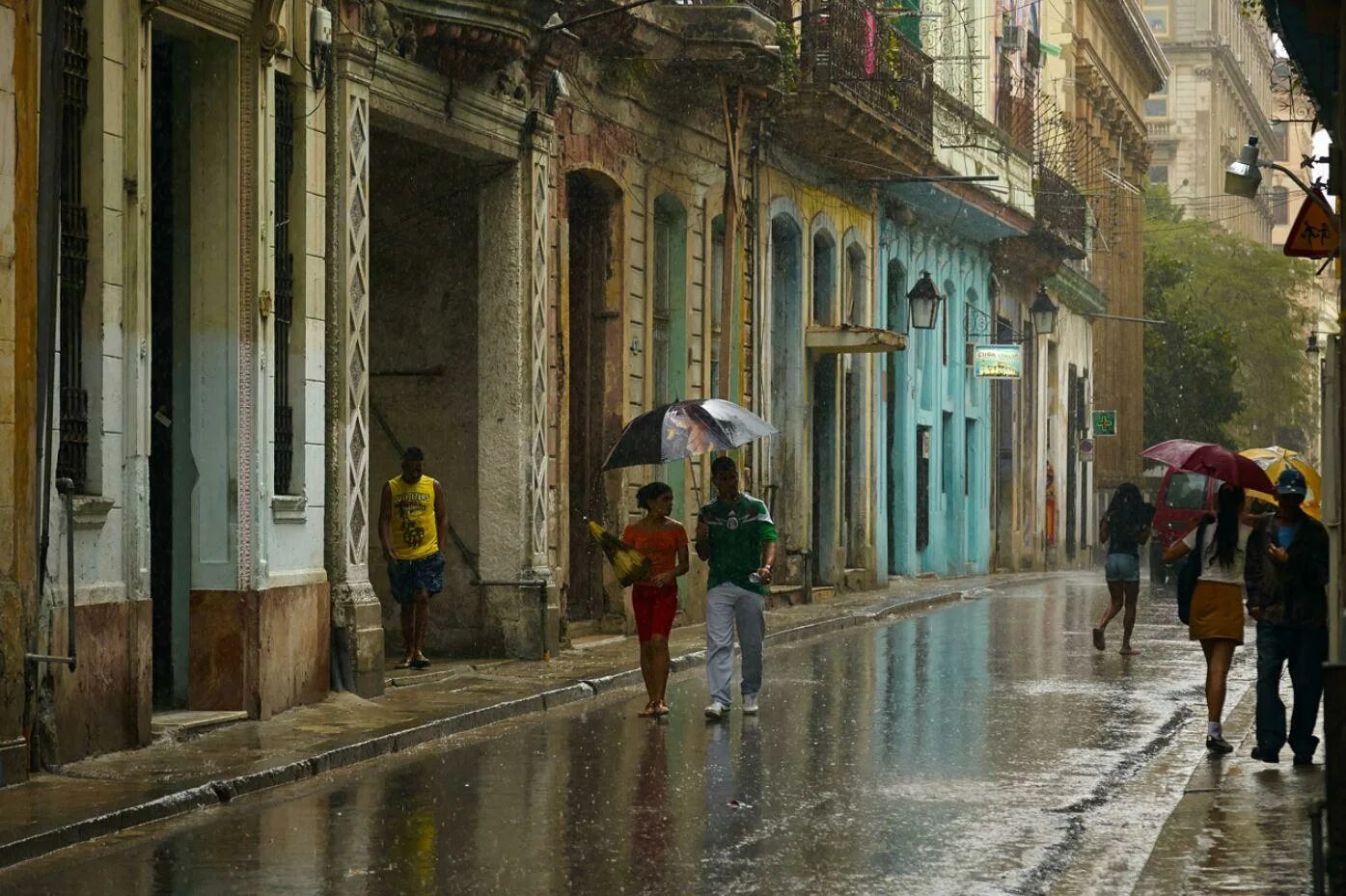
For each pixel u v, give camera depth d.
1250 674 22.03
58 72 13.74
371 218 23.28
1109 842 11.44
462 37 20.39
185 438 16.88
